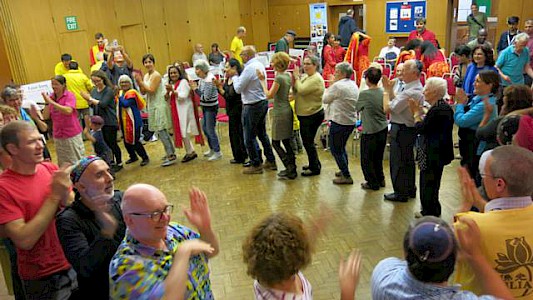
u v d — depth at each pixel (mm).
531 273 1533
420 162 3682
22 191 2031
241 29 10641
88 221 1884
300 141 6008
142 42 10070
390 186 4762
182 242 1662
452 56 7203
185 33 11148
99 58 8250
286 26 13680
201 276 1705
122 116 5785
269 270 1391
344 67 4512
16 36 7355
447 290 1346
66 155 4984
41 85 7355
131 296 1498
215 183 5223
